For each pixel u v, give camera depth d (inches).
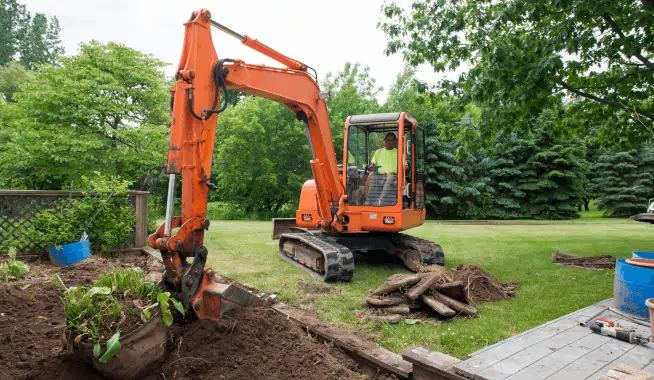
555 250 390.6
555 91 337.1
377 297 196.2
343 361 138.3
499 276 270.8
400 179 277.6
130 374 108.0
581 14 282.2
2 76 1242.6
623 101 371.6
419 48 326.3
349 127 299.7
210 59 175.8
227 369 118.3
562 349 131.0
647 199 1003.9
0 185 567.8
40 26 1818.4
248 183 1005.2
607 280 256.2
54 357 117.5
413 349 131.3
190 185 156.8
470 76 313.7
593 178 1145.4
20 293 164.1
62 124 485.7
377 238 313.3
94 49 516.1
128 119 529.3
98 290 114.1
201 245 151.8
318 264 265.6
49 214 261.7
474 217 1002.1
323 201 280.1
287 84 237.6
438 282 200.8
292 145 1015.6
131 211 311.9
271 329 139.9
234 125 954.7
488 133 345.1
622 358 123.8
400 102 1211.9
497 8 307.6
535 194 995.3
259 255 350.9
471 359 122.9
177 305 122.9
